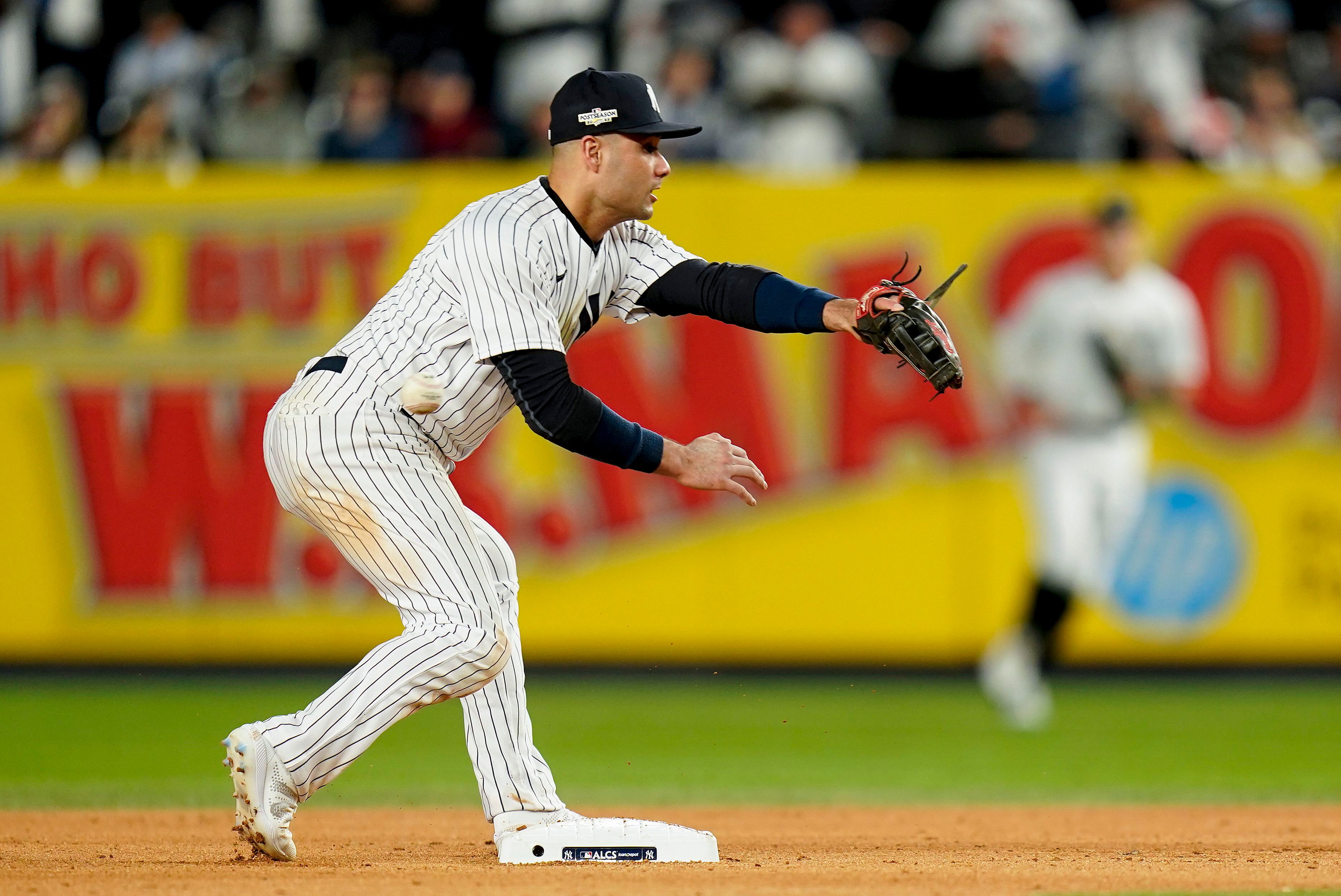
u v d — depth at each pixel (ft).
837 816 64.80
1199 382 109.29
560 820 47.55
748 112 124.26
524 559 109.40
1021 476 109.09
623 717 100.63
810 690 110.11
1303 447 110.01
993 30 120.06
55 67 130.72
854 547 110.11
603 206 43.39
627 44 132.05
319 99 130.41
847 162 123.44
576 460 109.40
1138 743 92.02
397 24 131.64
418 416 43.29
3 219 109.19
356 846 52.37
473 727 47.29
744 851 51.21
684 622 110.22
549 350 41.91
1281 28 127.24
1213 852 52.34
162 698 104.94
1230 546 110.32
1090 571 102.58
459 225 42.93
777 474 109.50
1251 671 111.04
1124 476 103.14
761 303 44.39
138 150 119.75
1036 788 76.54
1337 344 109.70
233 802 67.67
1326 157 124.77
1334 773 81.97
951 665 110.22
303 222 109.09
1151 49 124.06
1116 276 102.32
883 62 128.98
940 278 109.19
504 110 130.21
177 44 128.36
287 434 43.32
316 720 43.98
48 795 70.74
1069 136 120.26
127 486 109.70
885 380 109.60
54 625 110.01
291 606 109.81
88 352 109.50
